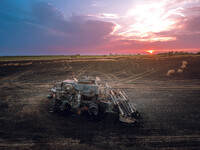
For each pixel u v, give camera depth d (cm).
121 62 3525
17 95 839
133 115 549
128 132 458
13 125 482
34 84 1144
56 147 372
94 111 568
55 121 517
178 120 552
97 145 385
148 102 759
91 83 658
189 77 1506
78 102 569
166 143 402
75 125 493
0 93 876
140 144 395
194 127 498
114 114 584
